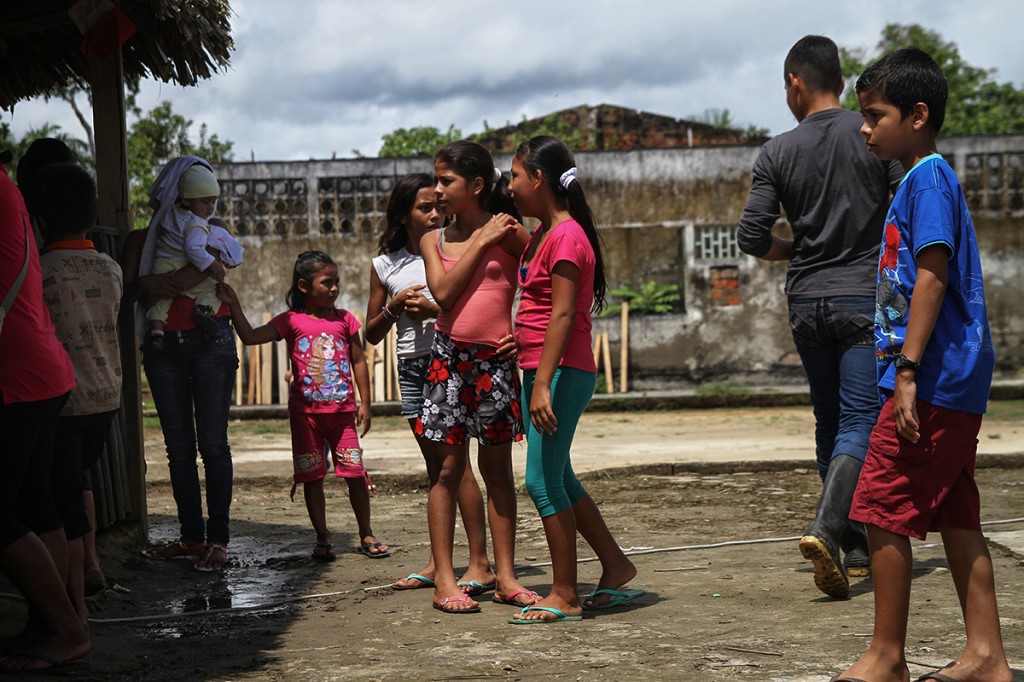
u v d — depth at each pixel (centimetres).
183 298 539
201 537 555
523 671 337
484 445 439
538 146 414
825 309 467
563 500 411
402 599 461
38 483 357
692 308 1670
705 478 863
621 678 325
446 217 511
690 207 1673
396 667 347
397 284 523
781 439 1132
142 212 2245
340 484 853
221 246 542
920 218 301
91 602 452
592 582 483
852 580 470
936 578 459
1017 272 1644
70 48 600
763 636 373
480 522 477
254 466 934
